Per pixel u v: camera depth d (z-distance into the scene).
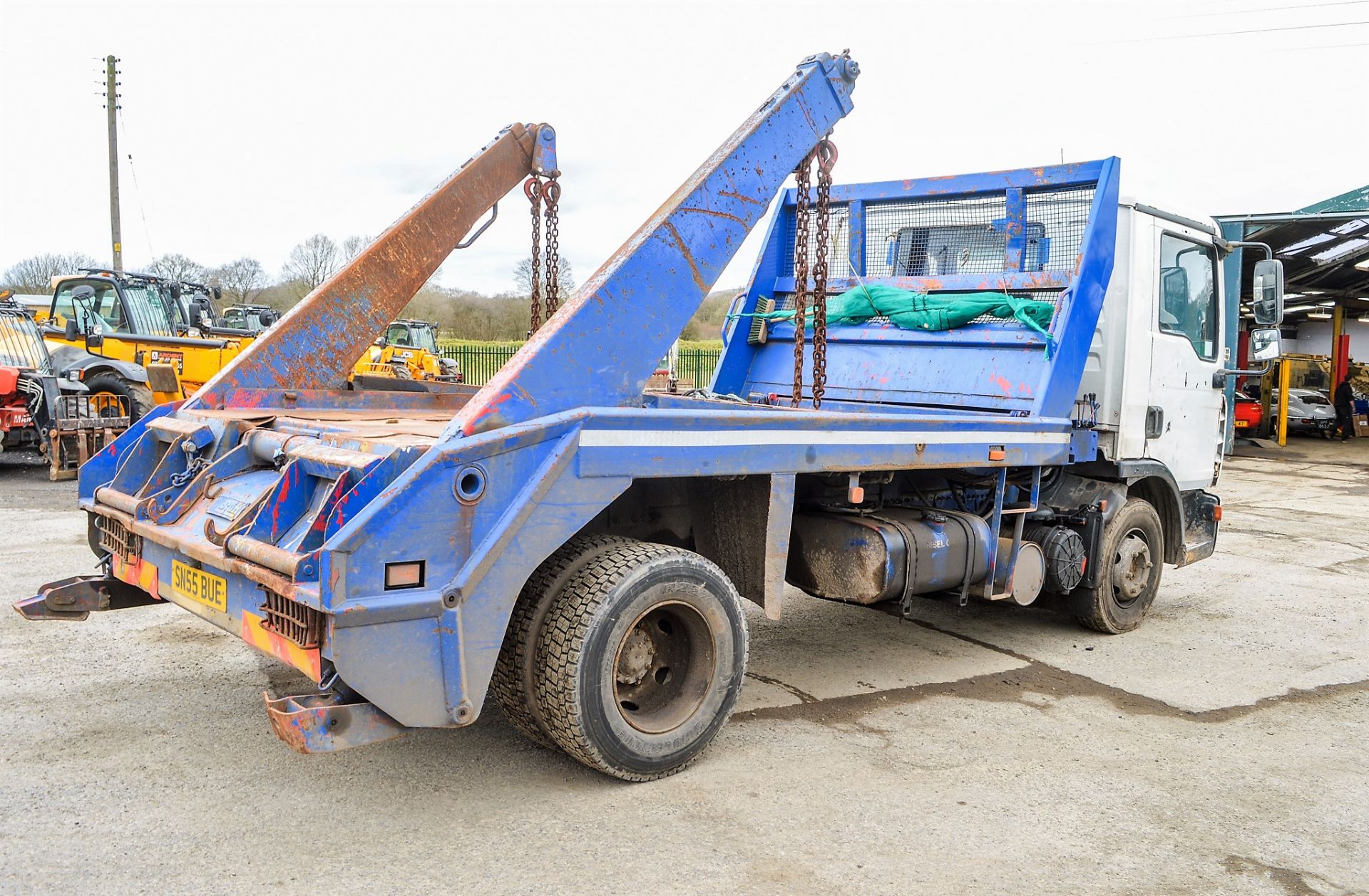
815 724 4.36
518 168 5.56
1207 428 6.66
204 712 4.25
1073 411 5.70
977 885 2.98
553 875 2.97
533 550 3.19
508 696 3.60
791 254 6.55
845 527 4.67
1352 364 29.75
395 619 2.91
